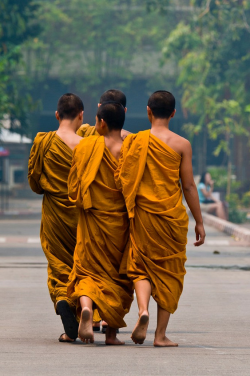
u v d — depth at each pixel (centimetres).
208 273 2673
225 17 7819
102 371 1100
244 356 1237
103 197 1320
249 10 7662
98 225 1318
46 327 1586
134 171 1291
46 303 1933
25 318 1705
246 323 1669
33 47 10638
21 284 2308
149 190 1296
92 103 11350
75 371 1098
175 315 1781
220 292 2184
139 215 1296
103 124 1342
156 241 1298
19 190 10519
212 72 8044
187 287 2292
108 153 1323
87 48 11031
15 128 7400
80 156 1323
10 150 10662
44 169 1456
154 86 11256
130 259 1314
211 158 11238
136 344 1376
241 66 7888
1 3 6719
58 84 11344
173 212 1295
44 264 2853
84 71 11075
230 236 4497
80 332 1263
